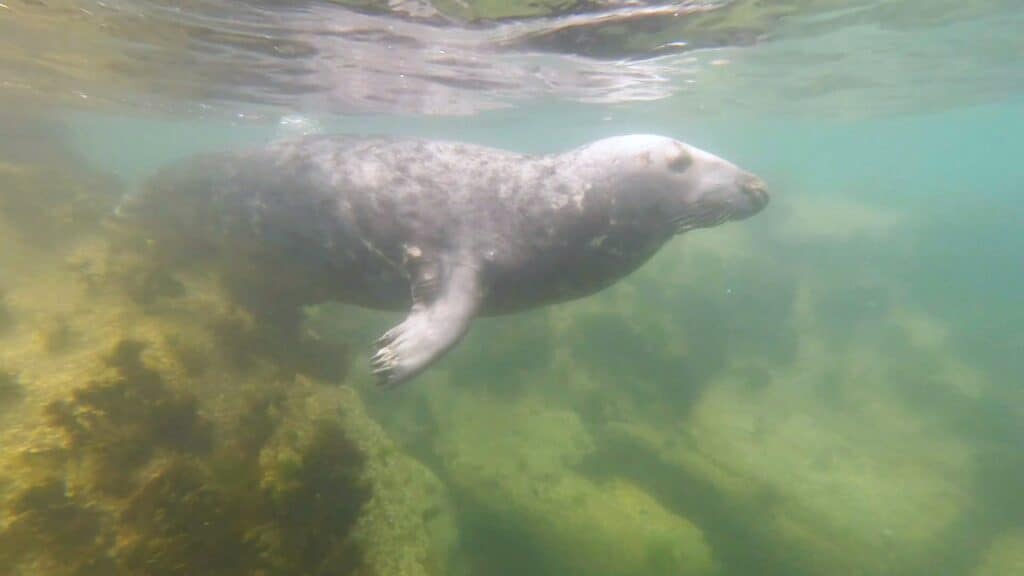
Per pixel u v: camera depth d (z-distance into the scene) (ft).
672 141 3.43
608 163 3.33
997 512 5.73
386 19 4.99
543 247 3.26
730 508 4.81
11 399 2.43
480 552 3.72
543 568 3.69
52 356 2.77
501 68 7.16
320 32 5.38
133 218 4.38
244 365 3.02
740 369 7.38
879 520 5.30
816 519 5.06
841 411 7.23
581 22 5.31
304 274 3.65
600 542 3.87
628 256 3.43
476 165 3.40
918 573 4.74
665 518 4.24
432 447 4.44
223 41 5.77
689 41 6.44
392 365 2.76
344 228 3.38
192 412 2.50
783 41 6.97
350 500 2.51
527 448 4.70
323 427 2.69
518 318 6.11
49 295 3.44
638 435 5.29
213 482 2.23
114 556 1.94
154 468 2.24
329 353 3.50
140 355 2.78
